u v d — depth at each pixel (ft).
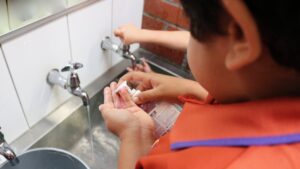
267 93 0.81
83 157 2.21
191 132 0.93
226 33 0.69
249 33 0.61
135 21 2.31
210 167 0.78
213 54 0.80
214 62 0.82
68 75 1.75
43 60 1.60
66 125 1.99
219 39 0.73
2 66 1.38
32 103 1.70
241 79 0.81
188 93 1.65
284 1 0.58
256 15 0.60
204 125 0.91
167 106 1.67
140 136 1.56
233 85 0.85
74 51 1.80
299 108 0.73
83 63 1.95
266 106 0.77
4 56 1.36
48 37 1.55
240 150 0.76
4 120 1.56
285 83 0.77
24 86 1.57
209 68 0.86
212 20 0.68
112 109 1.72
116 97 1.81
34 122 1.82
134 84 1.92
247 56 0.65
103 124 2.41
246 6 0.59
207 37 0.75
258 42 0.62
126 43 2.03
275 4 0.59
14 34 1.34
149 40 2.00
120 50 2.10
